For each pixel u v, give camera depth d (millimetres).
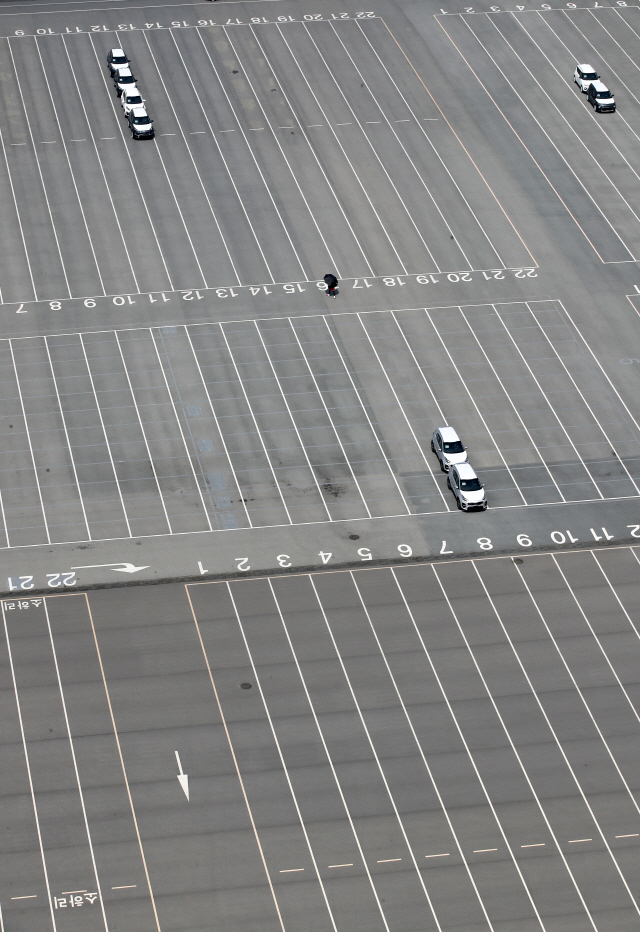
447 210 169750
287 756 104938
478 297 156875
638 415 142625
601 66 199750
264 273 157875
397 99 189625
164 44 198000
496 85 194250
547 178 176875
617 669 113750
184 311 151750
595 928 93562
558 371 147625
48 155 174500
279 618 117000
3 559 121688
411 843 98812
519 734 107625
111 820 99438
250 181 172375
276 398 141500
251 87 190000
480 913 94188
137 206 166750
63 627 115125
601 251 165250
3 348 145125
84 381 141875
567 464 135875
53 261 157625
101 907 93438
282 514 128125
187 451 134500
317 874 96312
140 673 111250
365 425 138875
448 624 117188
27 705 107875
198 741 105750
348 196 170875
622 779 104375
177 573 121125
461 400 142750
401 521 128125
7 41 196500
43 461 132375
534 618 118188
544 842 99312
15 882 94875
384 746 106062
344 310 153500
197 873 96000
